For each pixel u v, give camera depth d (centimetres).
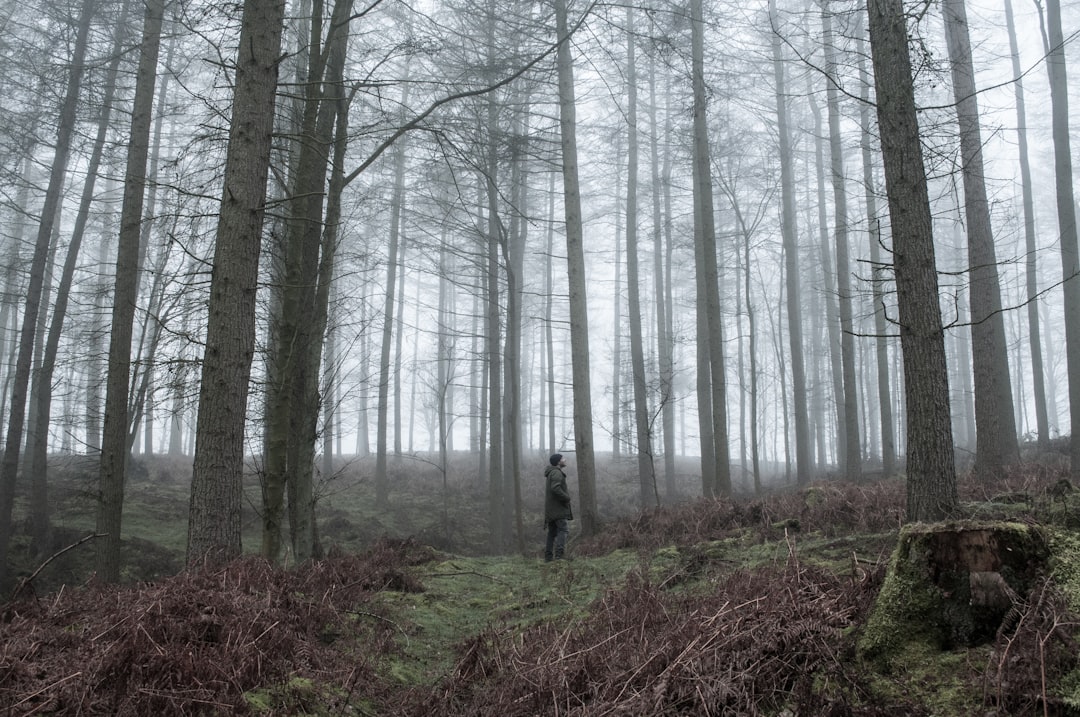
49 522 1434
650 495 2059
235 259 712
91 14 1520
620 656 423
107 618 457
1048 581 360
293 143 1148
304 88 1001
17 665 383
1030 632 340
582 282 1418
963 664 353
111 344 1088
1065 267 1449
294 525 912
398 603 736
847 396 1920
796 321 2327
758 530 891
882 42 612
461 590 863
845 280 1966
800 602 424
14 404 1327
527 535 1925
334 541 1672
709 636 398
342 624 589
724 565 704
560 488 1103
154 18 1195
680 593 610
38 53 1514
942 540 396
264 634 464
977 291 1122
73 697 356
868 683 360
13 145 1588
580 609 638
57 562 1291
